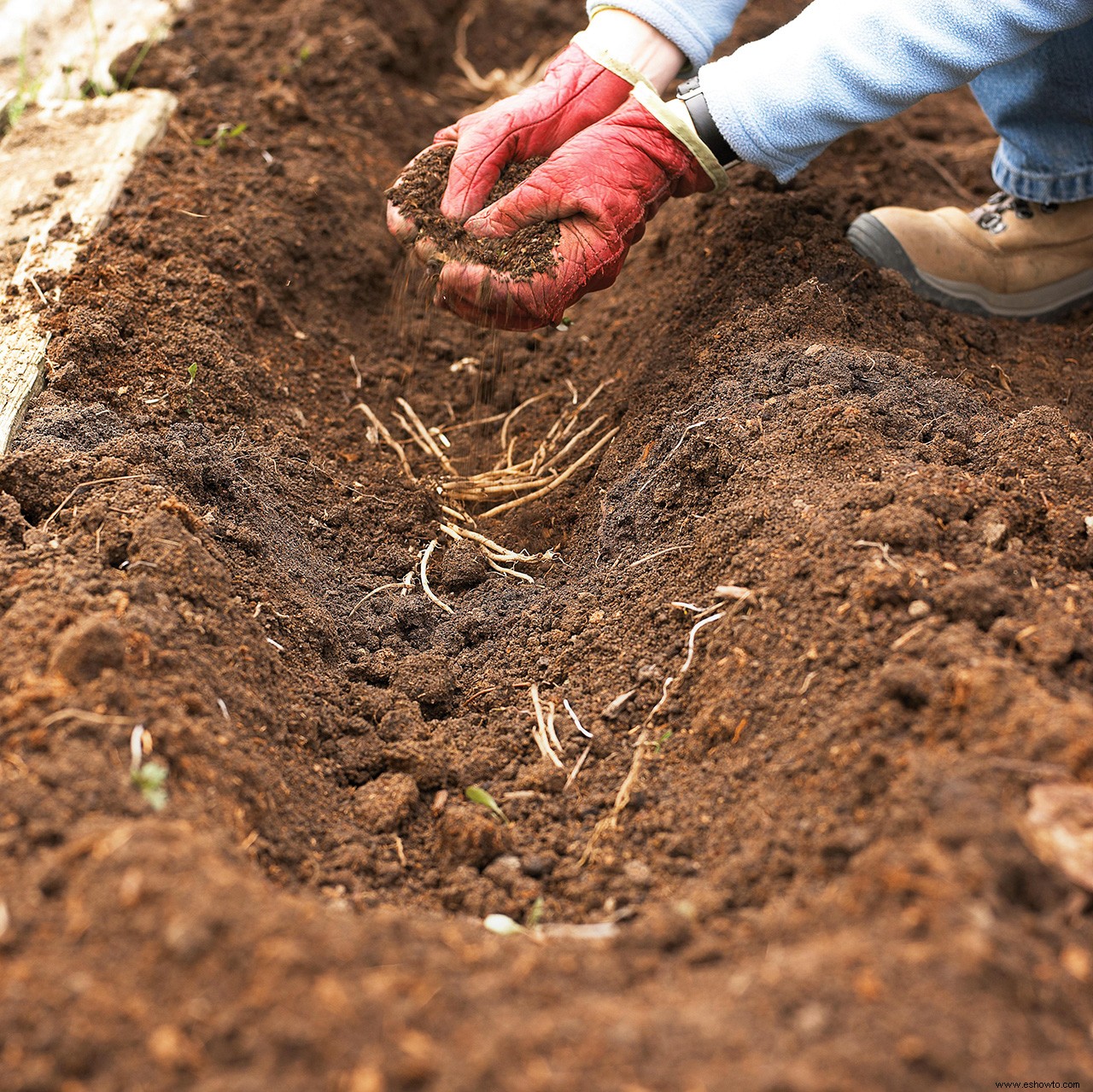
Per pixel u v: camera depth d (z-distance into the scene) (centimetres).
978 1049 93
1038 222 159
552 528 149
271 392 156
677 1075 93
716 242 162
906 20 140
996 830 108
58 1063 94
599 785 126
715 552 133
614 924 117
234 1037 95
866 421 137
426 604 141
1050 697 116
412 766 127
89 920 104
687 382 150
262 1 194
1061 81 151
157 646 122
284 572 137
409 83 199
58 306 151
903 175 185
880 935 103
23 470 133
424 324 171
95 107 175
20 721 116
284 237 167
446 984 102
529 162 148
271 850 119
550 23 214
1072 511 130
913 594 123
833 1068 92
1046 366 157
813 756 120
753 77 142
